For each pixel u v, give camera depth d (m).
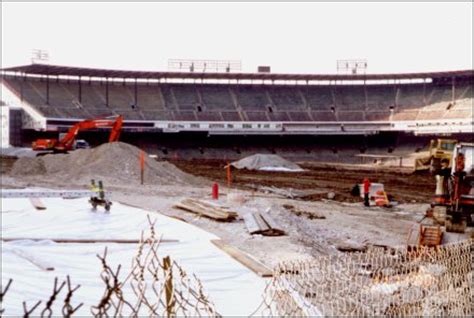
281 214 24.17
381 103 90.75
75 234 19.06
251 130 85.88
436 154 28.81
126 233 19.48
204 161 76.12
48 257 15.30
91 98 85.88
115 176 38.81
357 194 38.19
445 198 19.33
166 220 21.95
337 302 10.40
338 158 87.12
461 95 87.50
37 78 86.81
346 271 13.12
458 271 12.34
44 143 64.25
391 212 30.42
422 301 10.66
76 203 25.77
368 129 86.19
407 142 88.31
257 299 12.09
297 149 89.50
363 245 20.75
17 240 17.42
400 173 62.00
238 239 19.22
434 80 92.25
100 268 14.33
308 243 19.41
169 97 90.12
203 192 34.34
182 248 17.27
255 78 93.25
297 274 13.16
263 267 14.75
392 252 17.70
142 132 85.62
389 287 11.50
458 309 10.59
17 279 12.87
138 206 26.55
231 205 26.53
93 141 83.38
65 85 87.69
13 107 79.81
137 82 92.56
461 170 19.20
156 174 40.28
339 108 91.06
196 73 87.94
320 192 39.72
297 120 88.50
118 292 7.02
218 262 15.56
